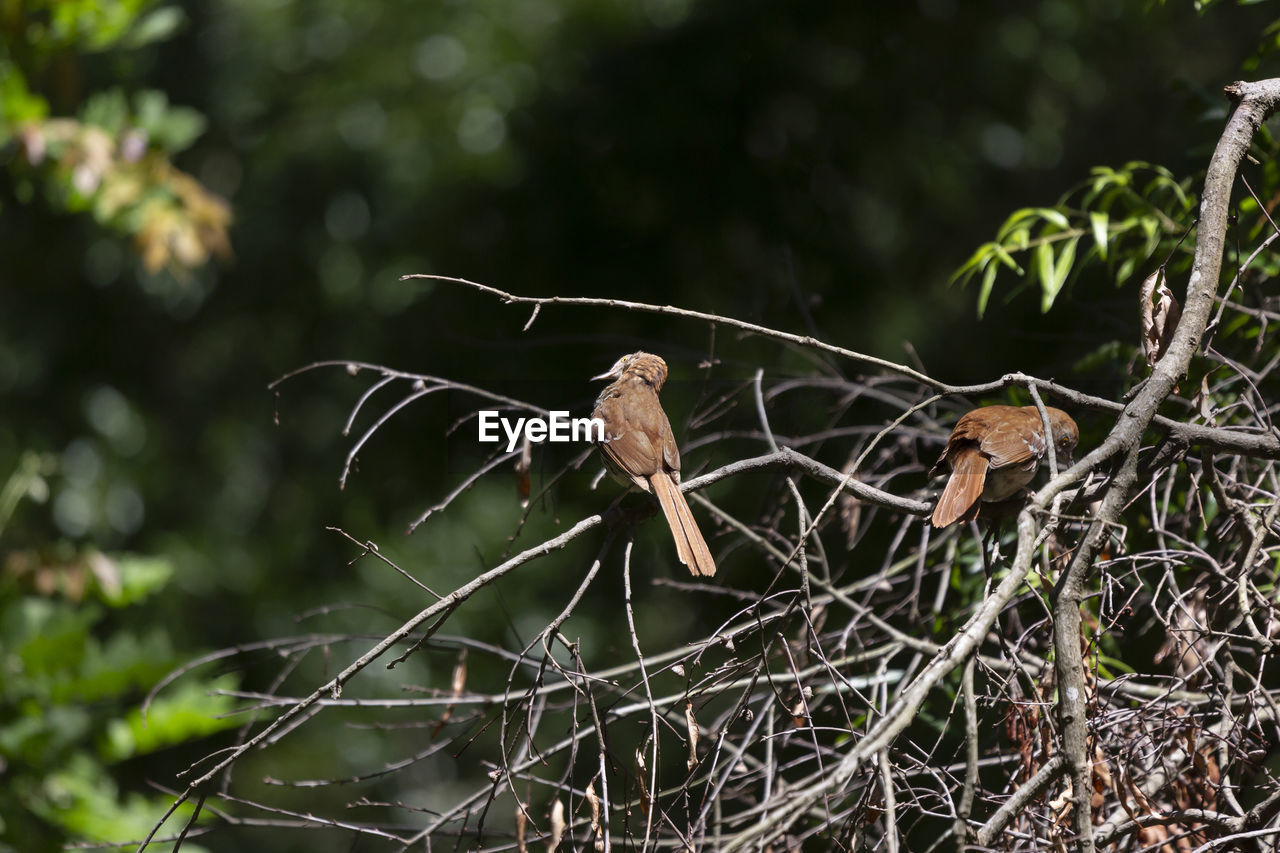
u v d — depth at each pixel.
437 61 23.16
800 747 8.48
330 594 22.20
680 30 18.80
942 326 17.09
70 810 8.71
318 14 24.38
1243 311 7.00
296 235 23.45
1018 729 5.63
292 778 20.12
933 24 18.38
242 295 24.03
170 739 9.17
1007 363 12.23
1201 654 6.14
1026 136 19.28
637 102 18.47
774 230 17.36
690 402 13.22
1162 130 17.50
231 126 24.34
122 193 10.84
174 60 24.47
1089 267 11.52
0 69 10.46
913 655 7.97
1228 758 5.61
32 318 23.98
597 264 18.03
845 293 17.42
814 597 8.80
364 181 23.14
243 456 23.83
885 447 9.45
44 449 22.42
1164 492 7.41
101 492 22.94
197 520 23.53
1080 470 4.88
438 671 21.41
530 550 5.60
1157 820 5.02
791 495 8.90
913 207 18.69
